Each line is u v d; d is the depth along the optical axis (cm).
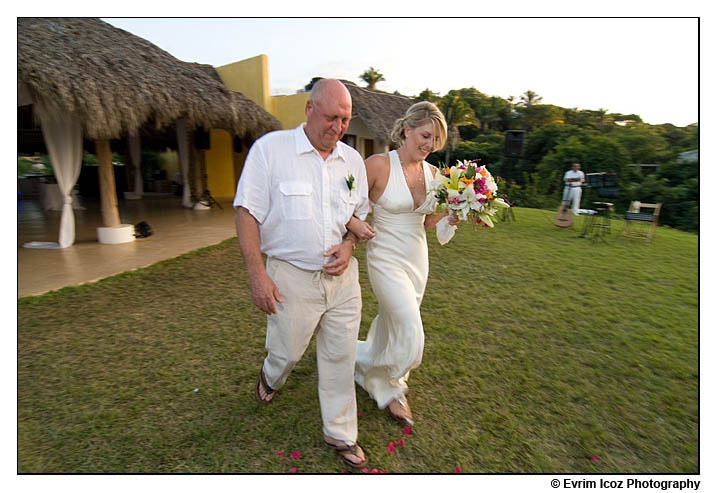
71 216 707
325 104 185
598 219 1244
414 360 231
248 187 192
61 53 584
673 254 770
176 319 396
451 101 2848
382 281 246
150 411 254
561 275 594
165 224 963
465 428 246
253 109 955
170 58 890
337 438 217
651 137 1962
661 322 421
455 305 456
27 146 1491
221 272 562
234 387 281
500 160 2281
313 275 206
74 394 270
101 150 718
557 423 254
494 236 907
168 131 1393
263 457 219
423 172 262
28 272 541
